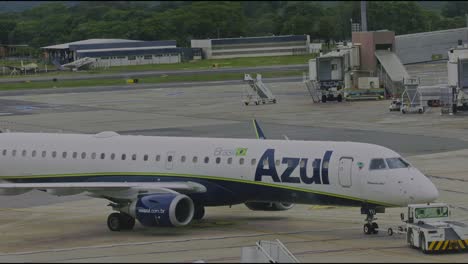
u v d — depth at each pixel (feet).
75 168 602.03
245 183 538.47
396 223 540.11
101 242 511.81
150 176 569.64
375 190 492.54
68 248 496.64
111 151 590.96
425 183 487.61
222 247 481.87
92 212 625.82
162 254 467.52
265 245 429.38
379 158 498.28
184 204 533.55
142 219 524.11
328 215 577.84
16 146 631.97
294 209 604.49
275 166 527.40
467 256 442.50
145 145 582.76
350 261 433.07
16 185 529.04
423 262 429.38
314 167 513.86
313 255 450.71
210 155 553.23
